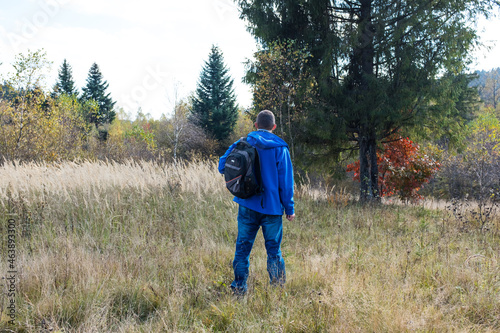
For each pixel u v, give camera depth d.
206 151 29.81
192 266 3.59
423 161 11.75
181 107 24.05
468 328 2.29
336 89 9.53
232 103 34.78
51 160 13.55
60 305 2.58
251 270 3.39
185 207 5.88
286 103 10.60
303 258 3.93
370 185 10.12
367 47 9.70
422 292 2.95
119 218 5.29
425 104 9.48
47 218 4.97
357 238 5.05
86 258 3.55
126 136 26.81
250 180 2.81
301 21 10.25
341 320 2.33
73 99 28.22
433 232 5.51
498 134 23.27
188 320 2.56
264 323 2.40
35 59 12.73
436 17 8.88
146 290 2.95
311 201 7.95
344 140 10.72
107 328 2.42
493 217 6.42
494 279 3.14
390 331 2.22
